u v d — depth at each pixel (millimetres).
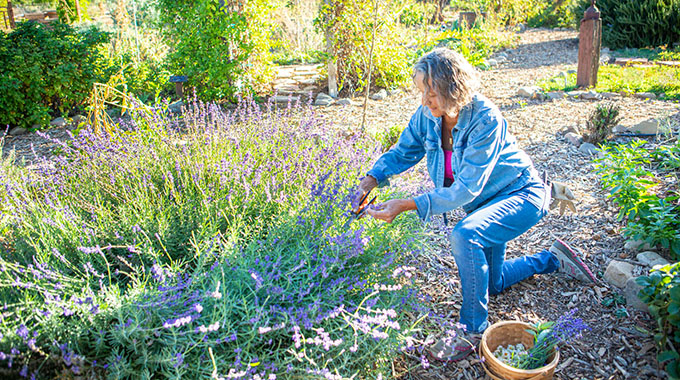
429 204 2223
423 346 2299
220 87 7094
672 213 3047
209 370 1825
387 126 5859
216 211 2602
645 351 2301
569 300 2727
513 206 2303
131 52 8969
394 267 2576
